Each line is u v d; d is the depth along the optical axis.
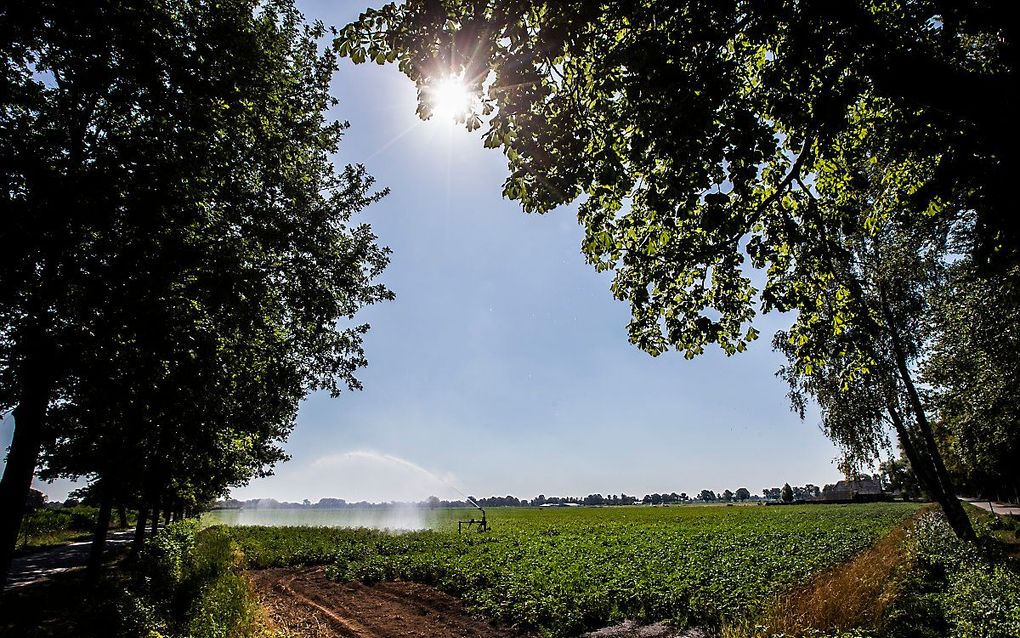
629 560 21.08
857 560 17.11
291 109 11.36
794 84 5.89
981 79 4.45
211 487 25.03
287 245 11.50
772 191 7.64
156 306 8.23
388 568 20.88
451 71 5.73
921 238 14.20
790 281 7.86
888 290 21.23
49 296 7.53
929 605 9.92
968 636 8.22
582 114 6.27
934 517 28.38
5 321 7.63
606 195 7.08
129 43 7.72
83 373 8.82
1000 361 15.61
